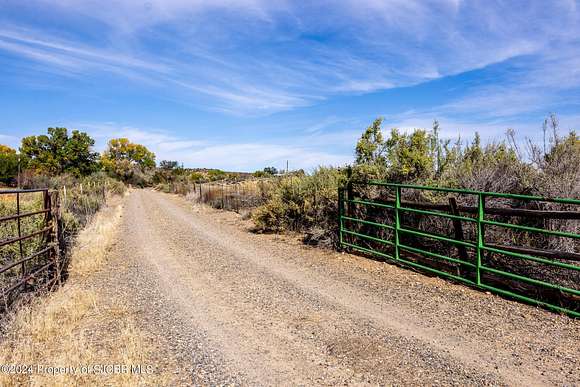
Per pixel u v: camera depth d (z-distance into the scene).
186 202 31.94
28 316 5.51
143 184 86.81
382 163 10.52
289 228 13.59
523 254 6.30
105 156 104.75
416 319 5.68
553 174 7.53
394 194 9.88
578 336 4.99
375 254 9.59
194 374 4.19
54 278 7.48
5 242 5.93
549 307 5.97
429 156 9.74
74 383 3.93
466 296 6.66
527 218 7.67
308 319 5.76
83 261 9.30
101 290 7.33
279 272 8.52
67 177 43.62
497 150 9.77
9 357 4.51
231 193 24.88
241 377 4.13
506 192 7.98
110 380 4.02
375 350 4.71
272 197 14.98
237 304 6.49
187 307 6.36
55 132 53.12
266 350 4.77
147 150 117.12
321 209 11.81
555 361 4.36
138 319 5.82
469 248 8.27
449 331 5.23
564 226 6.96
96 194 30.77
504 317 5.69
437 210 8.55
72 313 5.92
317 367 4.33
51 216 7.64
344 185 10.52
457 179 8.97
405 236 9.39
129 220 18.98
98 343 4.95
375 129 10.98
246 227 15.70
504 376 4.07
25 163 49.53
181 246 11.88
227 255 10.42
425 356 4.54
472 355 4.54
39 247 7.90
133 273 8.64
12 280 6.61
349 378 4.08
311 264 9.19
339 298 6.70
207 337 5.16
